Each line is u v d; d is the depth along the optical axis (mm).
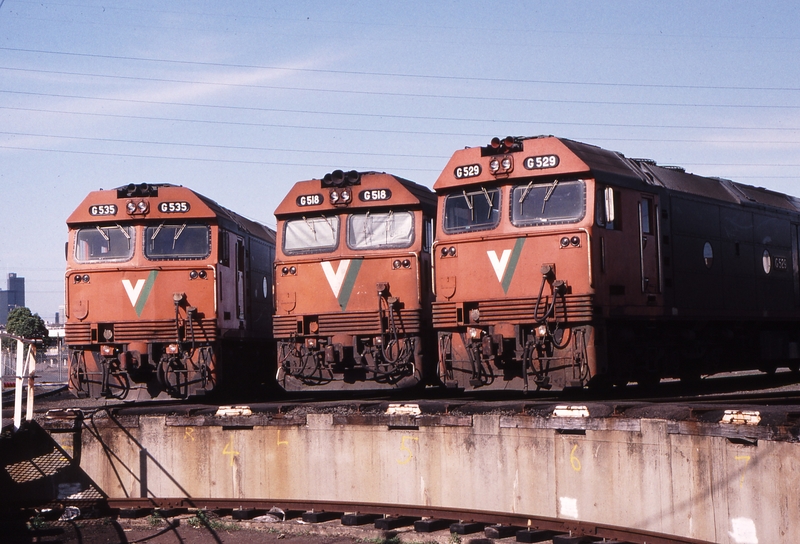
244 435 14312
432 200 18484
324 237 17797
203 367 17734
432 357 17359
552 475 11898
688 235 17203
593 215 14523
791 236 21484
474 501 12695
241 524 13812
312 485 13906
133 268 17875
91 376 17844
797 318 21391
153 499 14539
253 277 21000
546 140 14961
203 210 18094
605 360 14516
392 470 13383
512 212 15148
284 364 17750
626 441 11086
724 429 9945
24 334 75750
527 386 14789
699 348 17953
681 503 10461
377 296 17141
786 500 9367
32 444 14773
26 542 13469
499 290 15094
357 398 19547
